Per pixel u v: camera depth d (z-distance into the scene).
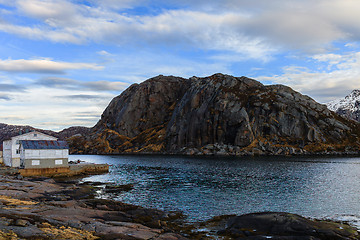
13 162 66.88
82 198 39.38
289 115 161.00
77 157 159.62
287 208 34.75
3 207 24.38
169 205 36.56
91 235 19.34
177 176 67.62
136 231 21.38
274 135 156.62
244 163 100.44
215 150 158.38
